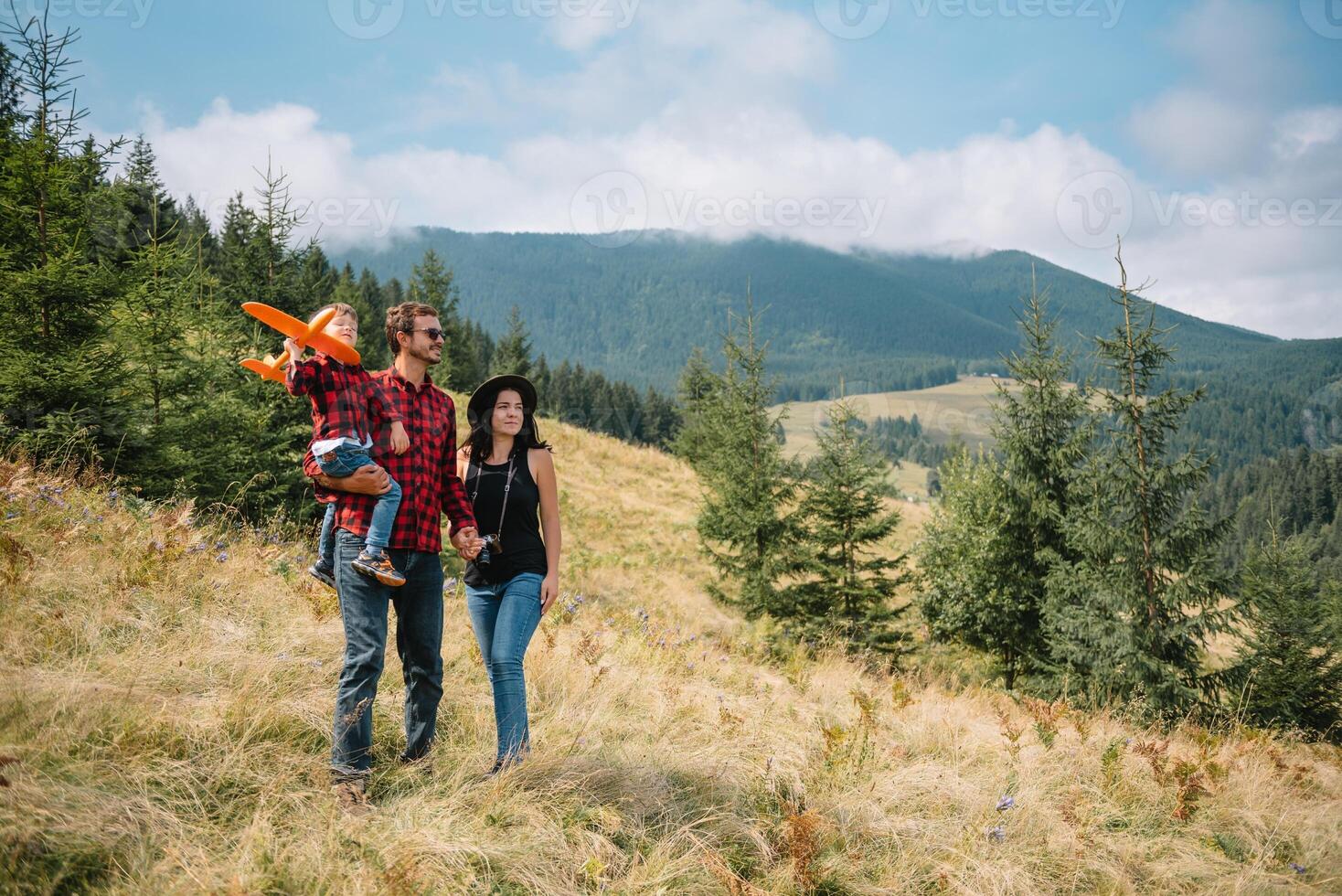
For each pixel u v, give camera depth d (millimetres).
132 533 5652
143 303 8781
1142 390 11484
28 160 7535
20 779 2424
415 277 36750
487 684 4621
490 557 3604
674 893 2809
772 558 13836
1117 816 4426
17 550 4164
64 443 7273
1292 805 5156
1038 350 13117
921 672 13039
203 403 9492
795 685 6961
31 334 7699
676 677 6281
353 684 3086
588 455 33656
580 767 3520
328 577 3305
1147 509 11320
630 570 19875
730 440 14047
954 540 13930
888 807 3957
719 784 3723
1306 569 13039
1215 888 3768
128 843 2396
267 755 3133
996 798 4258
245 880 2275
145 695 3279
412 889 2416
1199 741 6465
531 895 2676
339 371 3047
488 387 3736
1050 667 12062
